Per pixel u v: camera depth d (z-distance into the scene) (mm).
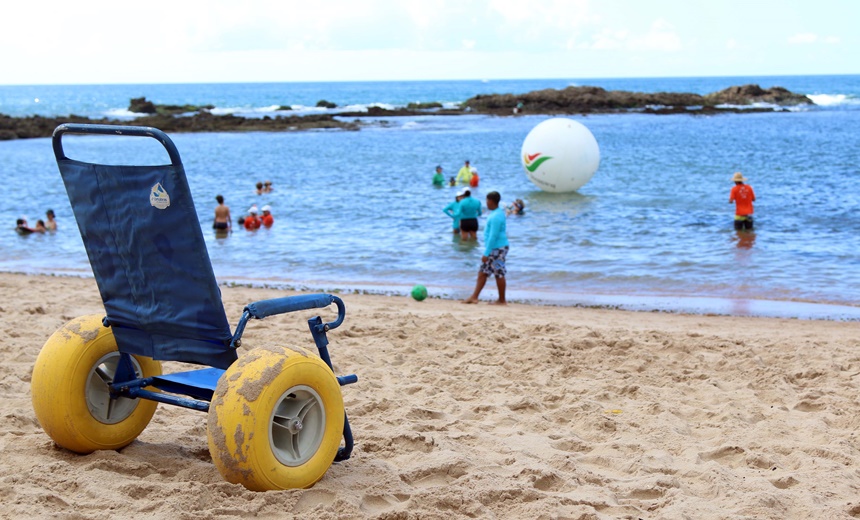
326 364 3941
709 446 4637
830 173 27219
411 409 5164
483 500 3686
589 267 13125
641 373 6305
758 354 6859
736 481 4043
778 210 19141
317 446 3768
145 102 79062
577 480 4039
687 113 74375
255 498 3508
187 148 41000
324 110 87188
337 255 14633
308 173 29172
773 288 11539
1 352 6512
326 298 4000
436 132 51344
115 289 3916
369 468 4102
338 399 3844
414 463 4211
